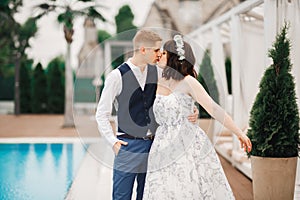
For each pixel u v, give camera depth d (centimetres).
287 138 474
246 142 426
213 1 1298
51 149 977
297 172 547
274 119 473
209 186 422
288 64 480
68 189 614
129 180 401
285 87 474
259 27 714
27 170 751
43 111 1817
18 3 1747
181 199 411
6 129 1328
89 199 549
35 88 1806
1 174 718
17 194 588
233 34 741
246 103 729
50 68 1809
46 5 1433
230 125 427
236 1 1132
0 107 1844
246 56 729
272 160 472
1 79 1839
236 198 534
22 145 1036
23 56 1792
